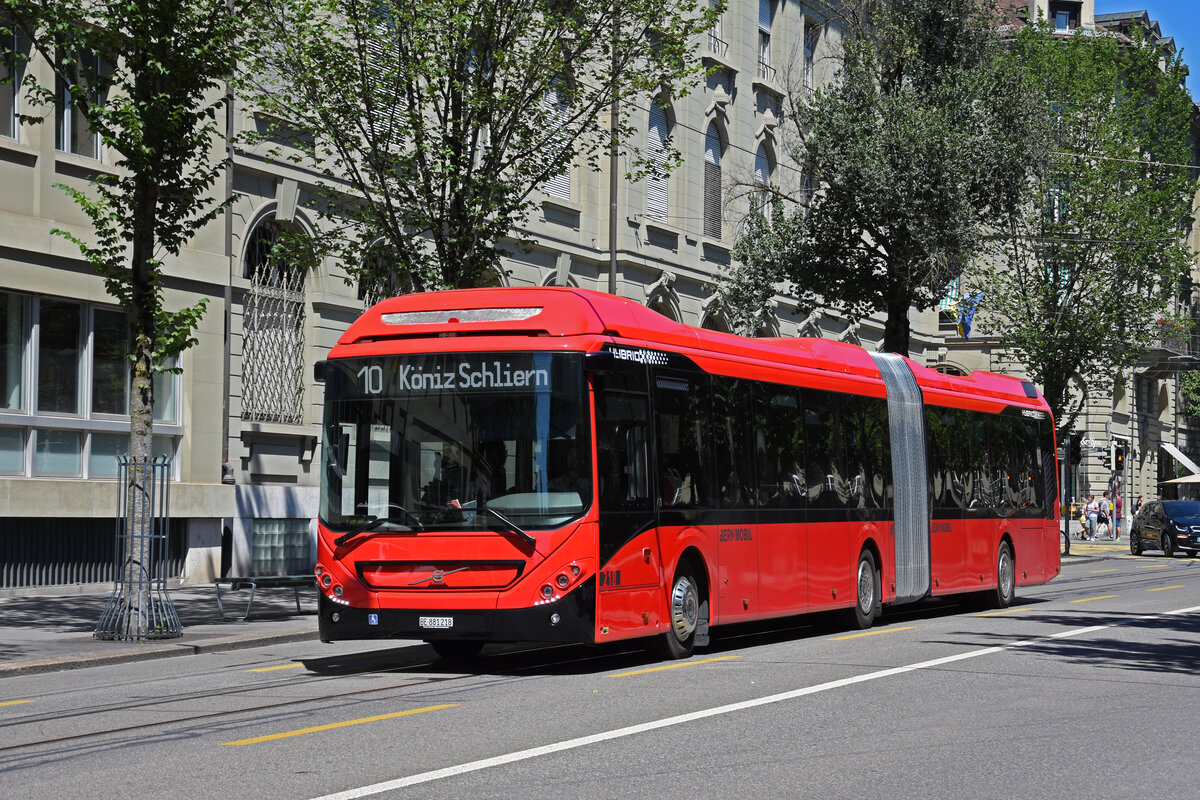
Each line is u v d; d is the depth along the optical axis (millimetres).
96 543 21594
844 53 33250
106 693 11383
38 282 20344
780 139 40938
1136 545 45969
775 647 15406
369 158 20453
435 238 20234
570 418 12438
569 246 32406
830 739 9070
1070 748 8961
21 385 20328
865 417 18547
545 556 12234
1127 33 48406
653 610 13430
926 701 10859
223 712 10109
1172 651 15086
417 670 13203
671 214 36281
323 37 19906
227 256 23688
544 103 26406
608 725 9461
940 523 20484
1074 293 41375
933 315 55031
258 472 24688
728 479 15055
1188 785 7863
